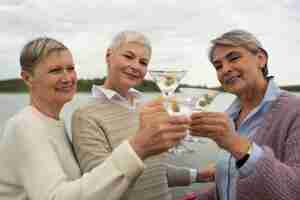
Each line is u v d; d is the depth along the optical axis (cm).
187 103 170
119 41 245
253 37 216
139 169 154
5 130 191
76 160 213
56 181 168
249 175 167
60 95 200
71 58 204
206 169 294
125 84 244
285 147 193
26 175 176
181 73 177
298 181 166
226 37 215
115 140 222
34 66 197
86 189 156
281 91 214
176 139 152
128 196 223
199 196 271
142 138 153
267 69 225
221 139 166
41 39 201
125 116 232
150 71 179
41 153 178
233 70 215
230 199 223
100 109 227
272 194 165
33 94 202
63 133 205
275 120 201
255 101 225
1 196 185
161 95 173
